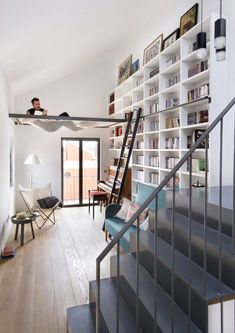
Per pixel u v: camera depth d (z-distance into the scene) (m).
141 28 4.88
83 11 2.98
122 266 2.35
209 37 3.05
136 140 5.23
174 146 3.88
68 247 3.98
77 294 2.67
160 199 3.31
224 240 1.92
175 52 3.95
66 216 5.83
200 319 1.60
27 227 4.96
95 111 6.93
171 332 1.53
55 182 6.73
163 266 2.01
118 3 3.30
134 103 5.14
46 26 2.92
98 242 4.19
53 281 2.94
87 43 4.50
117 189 5.28
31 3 2.29
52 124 5.63
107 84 7.00
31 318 2.29
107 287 2.32
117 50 6.14
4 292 2.71
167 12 4.19
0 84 3.78
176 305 1.83
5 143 4.29
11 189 5.29
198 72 3.26
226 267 1.72
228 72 3.06
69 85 6.68
